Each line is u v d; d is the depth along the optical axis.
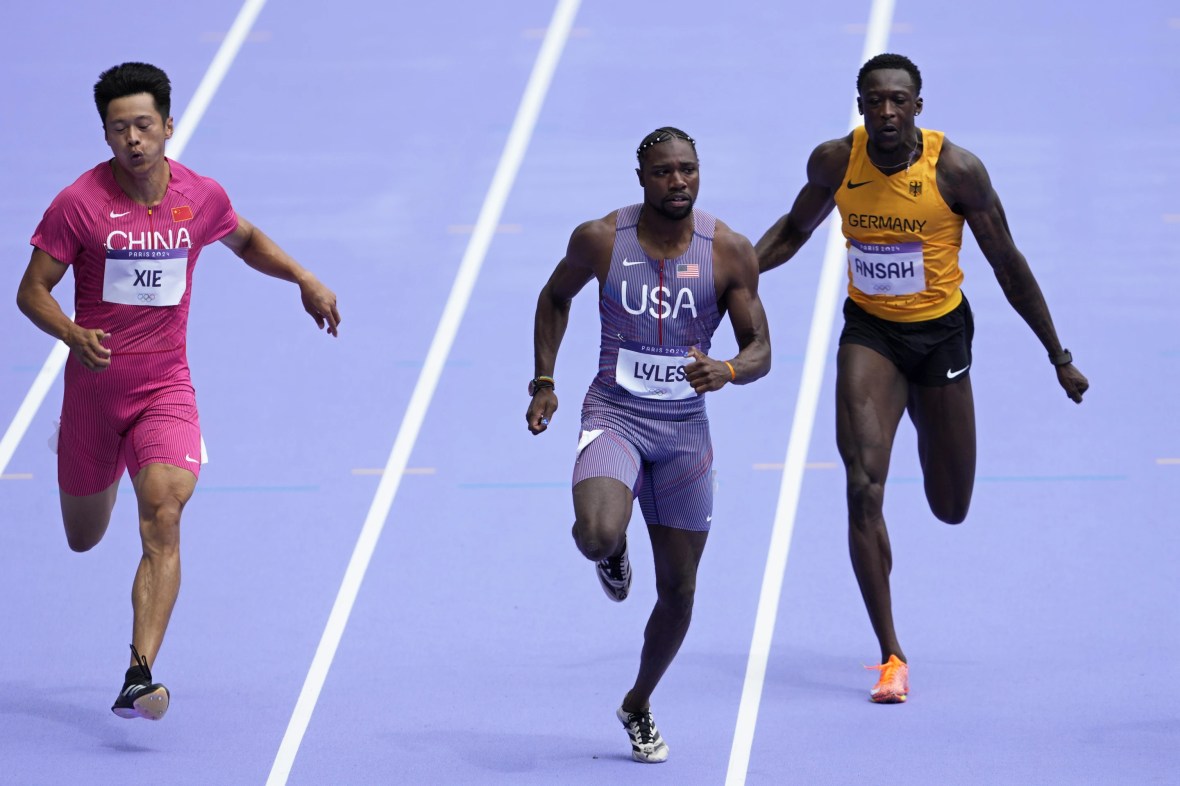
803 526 24.98
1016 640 21.67
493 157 36.47
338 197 35.28
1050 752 18.62
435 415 28.44
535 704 20.27
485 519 25.38
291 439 27.78
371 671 21.20
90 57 40.44
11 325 31.22
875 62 19.70
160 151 18.77
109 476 20.16
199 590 23.41
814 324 30.58
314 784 18.22
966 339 20.95
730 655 21.64
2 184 35.59
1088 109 37.22
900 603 22.81
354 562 24.19
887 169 20.02
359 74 39.69
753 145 36.31
